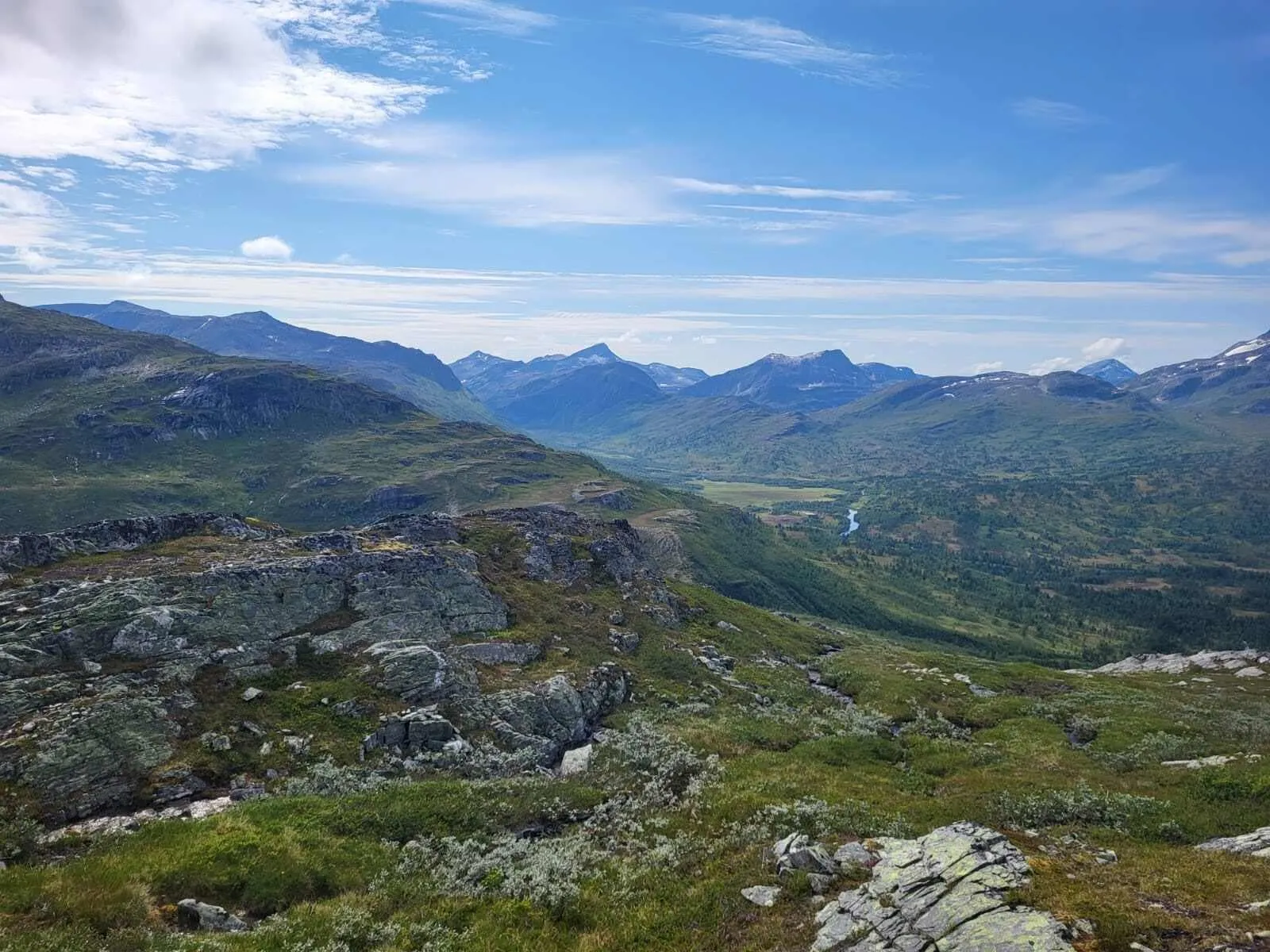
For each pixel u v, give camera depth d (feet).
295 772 128.67
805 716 210.79
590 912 81.00
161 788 115.03
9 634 137.49
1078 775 152.25
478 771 141.69
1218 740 184.55
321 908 79.82
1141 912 63.52
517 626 228.22
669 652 252.83
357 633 183.01
